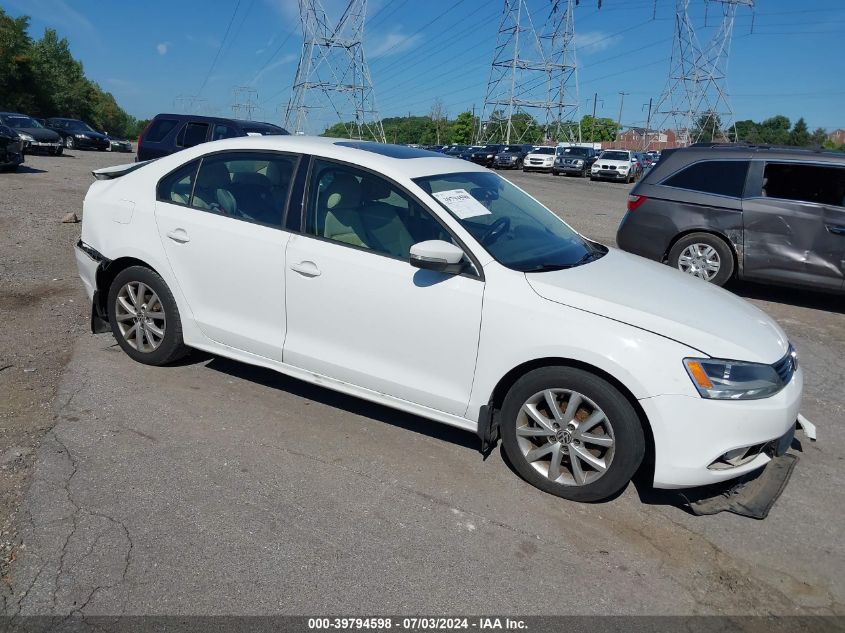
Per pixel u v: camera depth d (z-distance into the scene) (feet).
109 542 9.43
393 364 12.17
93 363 15.46
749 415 10.15
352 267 12.25
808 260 24.03
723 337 10.53
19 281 22.06
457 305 11.37
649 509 11.12
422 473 11.79
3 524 9.68
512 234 12.69
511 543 10.02
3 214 34.50
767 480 11.81
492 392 11.35
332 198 12.84
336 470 11.71
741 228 24.95
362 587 8.91
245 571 9.05
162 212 14.48
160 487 10.82
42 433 12.23
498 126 229.25
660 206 26.50
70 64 234.79
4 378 14.43
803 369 18.44
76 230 31.60
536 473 11.35
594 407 10.66
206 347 14.47
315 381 13.10
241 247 13.44
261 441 12.51
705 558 9.96
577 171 116.26
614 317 10.60
